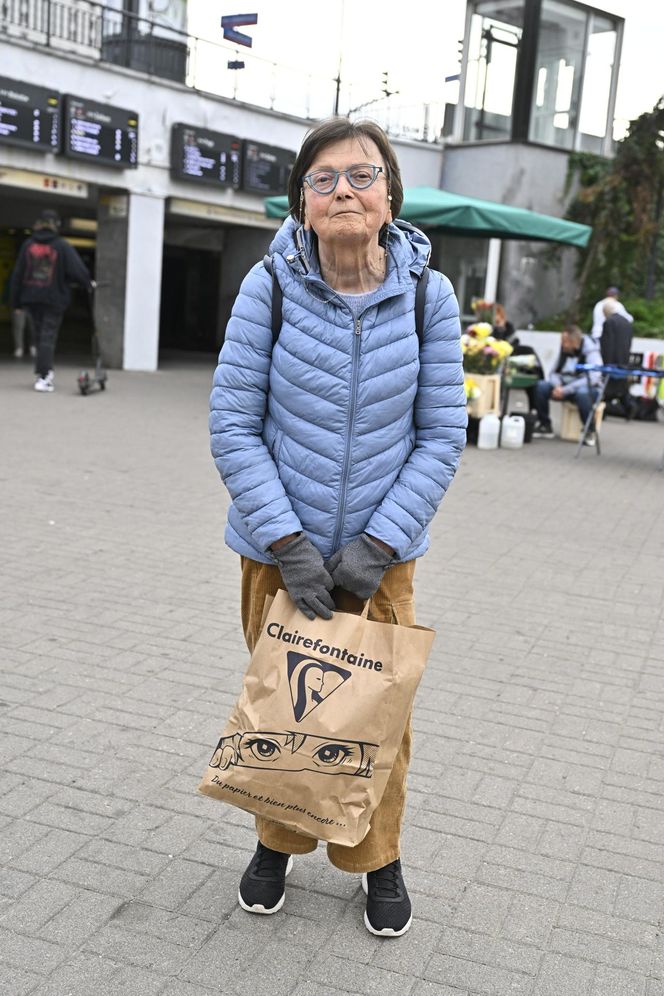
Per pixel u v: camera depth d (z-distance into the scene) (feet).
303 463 8.22
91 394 48.01
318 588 8.04
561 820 11.14
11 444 32.55
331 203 7.82
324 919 9.18
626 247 71.67
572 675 15.58
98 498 25.71
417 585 20.03
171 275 89.76
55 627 16.07
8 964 8.28
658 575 21.86
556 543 24.23
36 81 55.06
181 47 63.72
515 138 72.18
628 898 9.73
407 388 8.25
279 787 7.99
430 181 75.36
